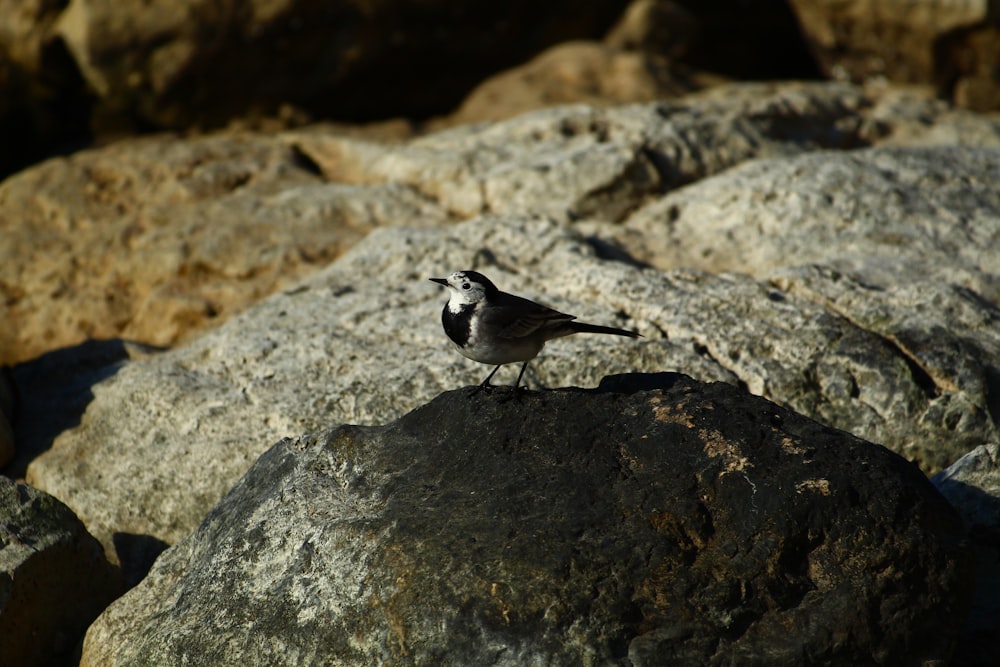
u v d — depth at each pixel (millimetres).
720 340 12859
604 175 17297
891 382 12242
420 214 17609
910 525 8289
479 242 15414
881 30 26578
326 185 18953
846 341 12695
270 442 12164
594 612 7773
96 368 14938
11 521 10398
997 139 20500
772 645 7738
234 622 8758
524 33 28250
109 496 12211
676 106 19875
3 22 25766
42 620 10227
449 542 8305
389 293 14492
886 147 17953
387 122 27297
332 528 8867
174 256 17016
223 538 9633
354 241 16953
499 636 7750
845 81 28547
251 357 13461
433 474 9117
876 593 8000
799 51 31281
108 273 17484
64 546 10523
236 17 25469
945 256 15055
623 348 12625
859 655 7816
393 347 13320
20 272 17750
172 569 10195
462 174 18234
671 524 8312
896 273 14578
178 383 13227
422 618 7949
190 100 26375
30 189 19578
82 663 9836
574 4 28203
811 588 8078
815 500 8352
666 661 7582
